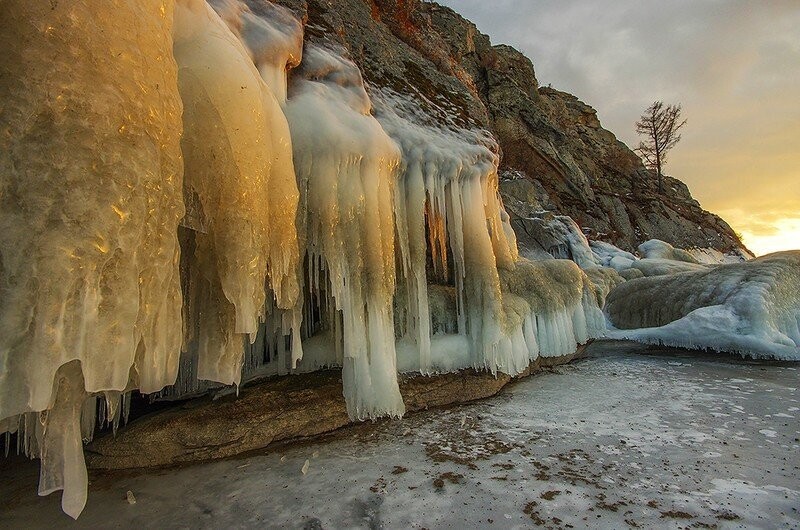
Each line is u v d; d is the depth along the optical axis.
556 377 6.43
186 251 3.04
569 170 21.05
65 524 2.71
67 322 1.85
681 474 3.14
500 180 18.05
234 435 3.86
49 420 1.98
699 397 5.21
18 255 1.78
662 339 8.18
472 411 4.88
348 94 4.97
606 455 3.53
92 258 1.92
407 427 4.39
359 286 4.27
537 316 6.92
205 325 2.94
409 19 8.59
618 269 15.09
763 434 3.93
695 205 29.25
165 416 3.99
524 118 22.05
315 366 5.28
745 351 7.28
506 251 6.92
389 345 4.52
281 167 3.41
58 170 1.87
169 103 2.39
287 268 3.34
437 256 6.60
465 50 22.11
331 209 4.11
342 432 4.30
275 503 2.92
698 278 8.91
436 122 6.31
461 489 3.02
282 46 4.36
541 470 3.28
